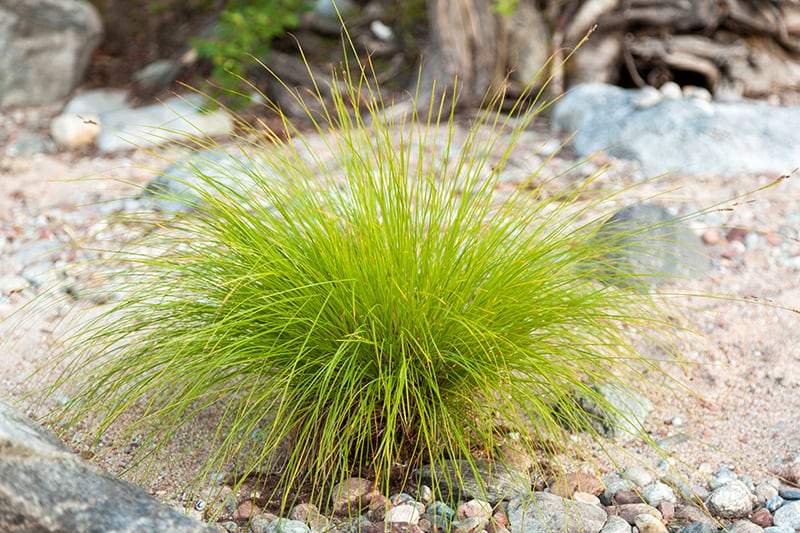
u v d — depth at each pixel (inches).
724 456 73.0
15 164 121.3
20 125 137.3
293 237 69.9
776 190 102.6
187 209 91.0
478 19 132.3
